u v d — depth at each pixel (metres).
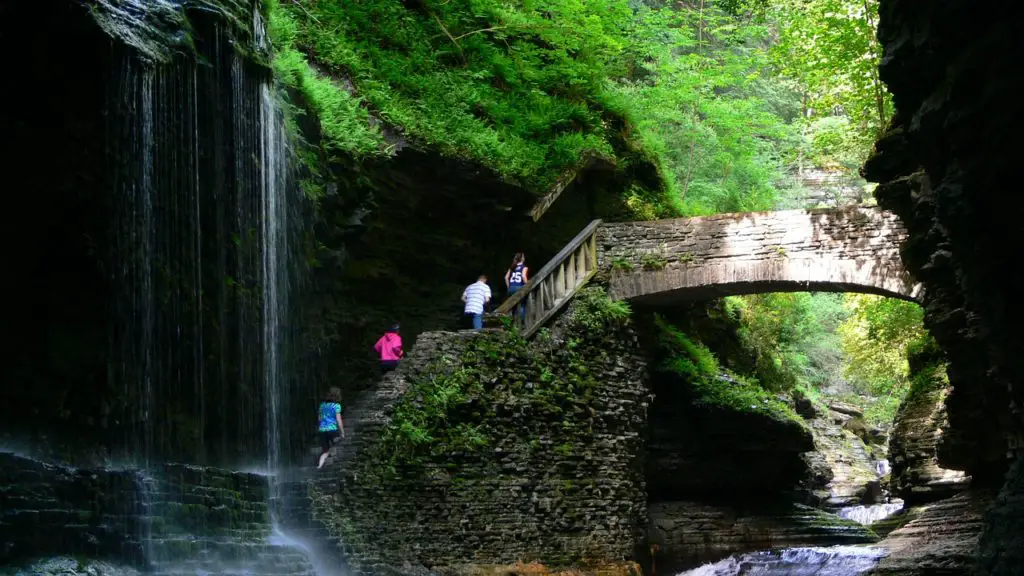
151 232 13.01
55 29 11.55
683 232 22.77
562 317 21.83
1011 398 11.84
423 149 20.55
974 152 9.83
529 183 22.92
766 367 33.19
